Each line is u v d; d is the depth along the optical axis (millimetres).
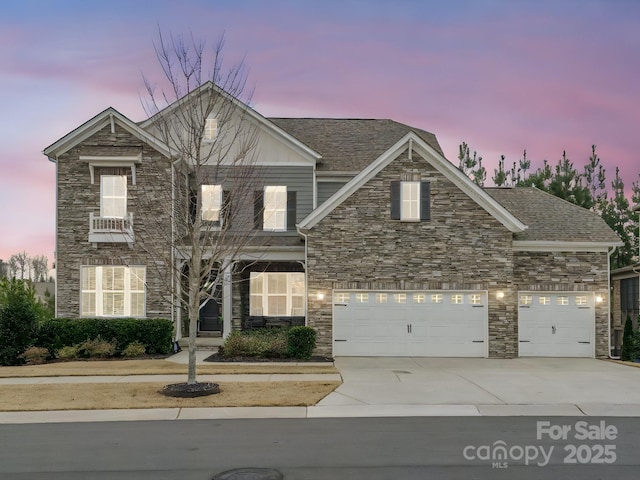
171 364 17781
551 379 15398
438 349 20016
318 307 19906
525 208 23000
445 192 20172
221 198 21000
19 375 15781
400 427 10516
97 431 10312
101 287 21594
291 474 7789
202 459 8500
